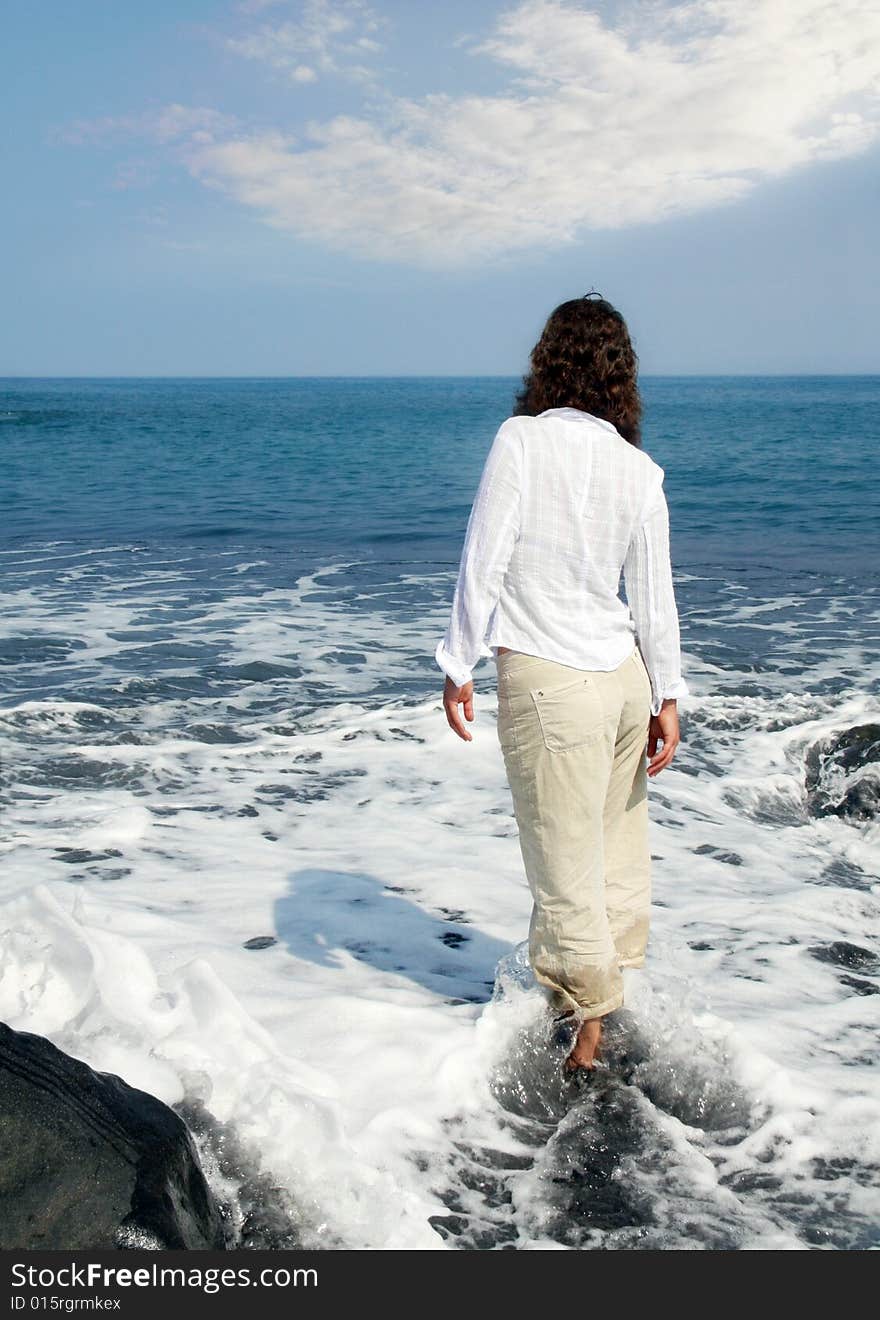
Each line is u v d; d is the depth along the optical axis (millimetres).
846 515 18672
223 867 4168
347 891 3939
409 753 5941
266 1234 1977
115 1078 2002
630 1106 2551
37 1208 1705
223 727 6395
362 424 52000
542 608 2447
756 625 10164
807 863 4727
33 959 2354
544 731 2449
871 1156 2406
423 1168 2291
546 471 2428
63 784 5281
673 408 70375
